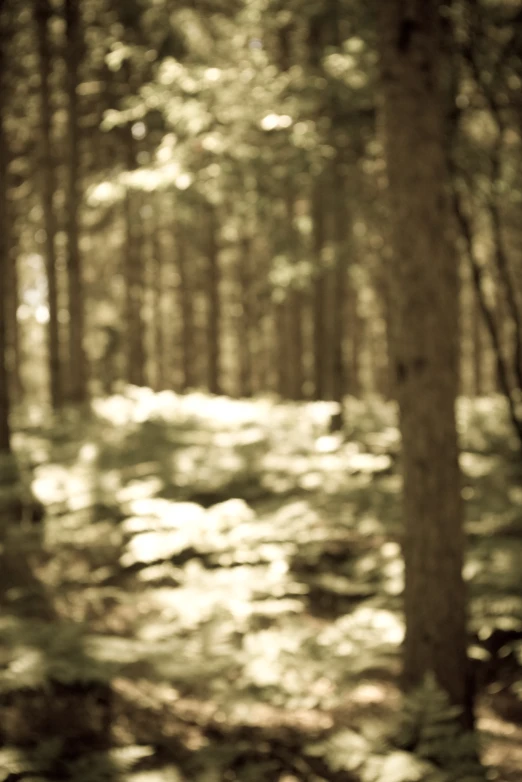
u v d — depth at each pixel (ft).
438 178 18.66
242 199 39.81
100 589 27.50
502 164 32.55
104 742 18.10
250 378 76.23
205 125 34.94
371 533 30.81
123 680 20.57
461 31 28.86
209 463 37.27
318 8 36.04
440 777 16.14
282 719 20.15
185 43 49.37
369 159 38.45
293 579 28.66
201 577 27.50
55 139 58.90
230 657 21.85
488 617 23.75
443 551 18.89
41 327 85.25
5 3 40.01
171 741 18.66
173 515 30.66
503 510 30.81
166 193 37.63
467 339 89.15
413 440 18.89
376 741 17.30
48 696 18.81
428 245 18.48
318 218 44.73
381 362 78.84
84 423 45.01
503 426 43.32
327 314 49.24
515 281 51.47
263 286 66.85
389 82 18.78
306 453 39.65
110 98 56.80
